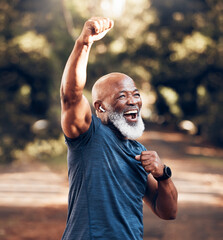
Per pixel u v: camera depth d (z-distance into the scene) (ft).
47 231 24.26
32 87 76.54
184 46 107.45
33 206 31.73
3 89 75.00
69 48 75.10
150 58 116.98
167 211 8.63
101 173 7.84
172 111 116.88
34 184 43.45
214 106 96.94
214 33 102.47
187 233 24.66
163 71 114.32
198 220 28.14
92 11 83.97
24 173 52.95
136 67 111.24
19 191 38.88
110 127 8.54
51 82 75.72
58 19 75.77
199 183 45.85
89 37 7.61
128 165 8.21
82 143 7.97
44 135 75.41
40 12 75.92
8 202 33.24
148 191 8.91
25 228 24.71
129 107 8.39
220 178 50.72
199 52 103.30
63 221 26.96
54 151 73.97
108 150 8.01
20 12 76.02
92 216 7.68
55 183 44.34
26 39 72.84
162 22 116.78
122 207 7.82
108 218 7.66
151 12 114.83
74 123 7.79
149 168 8.13
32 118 76.02
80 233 7.68
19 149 71.05
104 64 91.71
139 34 112.78
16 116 74.64
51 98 76.28
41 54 73.15
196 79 111.14
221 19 101.86
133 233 7.78
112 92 8.44
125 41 110.22
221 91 99.30
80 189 7.90
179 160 69.41
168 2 113.19
